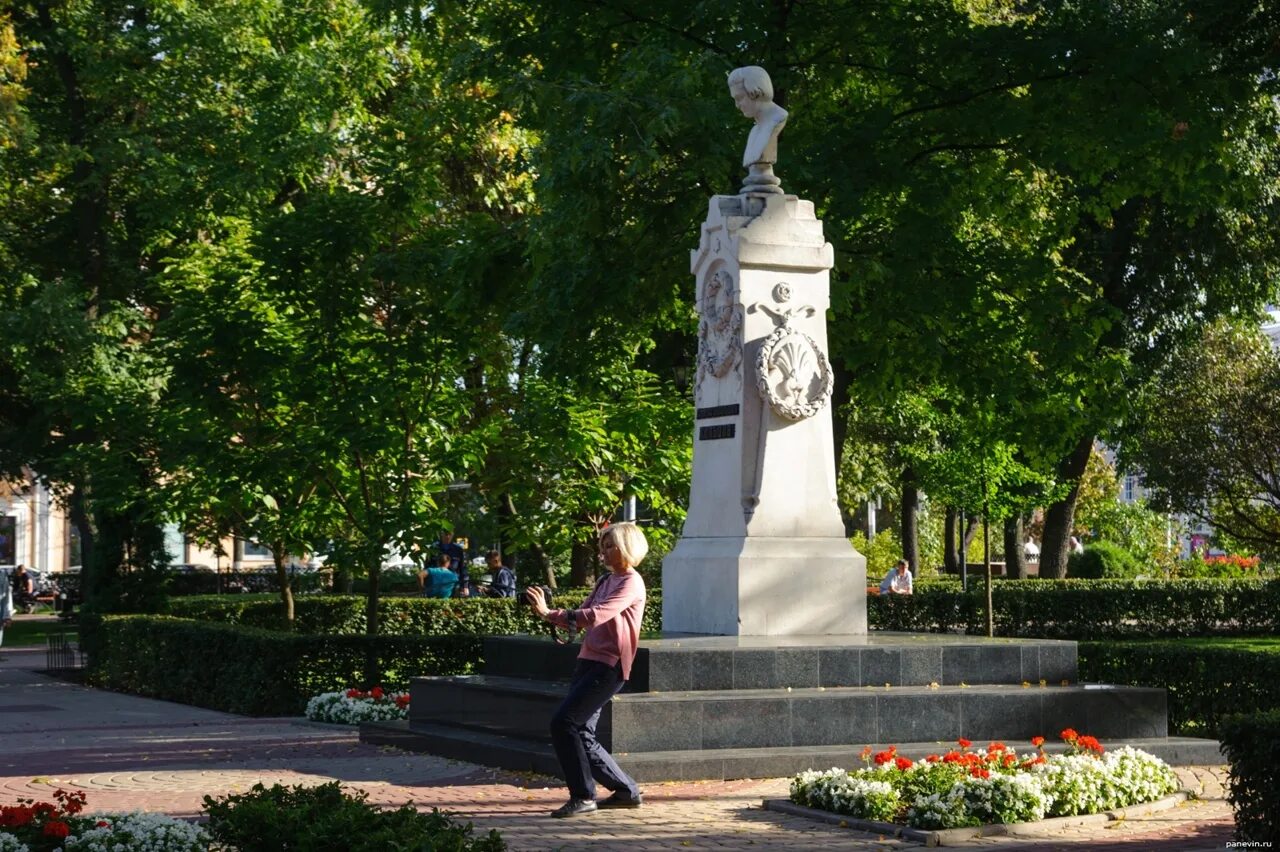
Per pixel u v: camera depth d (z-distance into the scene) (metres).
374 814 7.29
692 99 17.64
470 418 23.20
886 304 20.50
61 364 27.64
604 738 11.50
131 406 22.58
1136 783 10.42
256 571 51.75
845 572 13.81
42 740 15.20
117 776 12.08
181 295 21.56
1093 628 31.67
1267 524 34.28
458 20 23.48
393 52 30.72
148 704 20.17
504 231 21.44
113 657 22.95
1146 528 46.81
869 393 22.75
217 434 21.16
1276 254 31.12
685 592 14.16
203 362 20.91
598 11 20.45
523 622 26.02
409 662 19.08
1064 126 20.81
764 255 13.83
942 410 26.84
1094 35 20.11
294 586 39.53
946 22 21.09
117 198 32.41
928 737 12.26
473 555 40.66
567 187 18.45
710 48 19.75
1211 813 10.23
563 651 13.01
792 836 9.05
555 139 18.12
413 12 22.70
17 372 31.77
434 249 21.39
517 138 27.25
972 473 26.59
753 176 14.28
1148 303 31.83
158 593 24.95
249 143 28.36
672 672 12.09
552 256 20.19
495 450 22.88
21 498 52.75
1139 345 32.12
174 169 28.73
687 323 23.58
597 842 8.80
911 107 21.50
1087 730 12.75
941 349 20.86
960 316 21.72
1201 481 32.56
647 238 20.53
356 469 21.45
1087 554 42.91
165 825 7.72
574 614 9.87
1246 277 31.41
